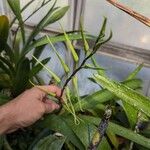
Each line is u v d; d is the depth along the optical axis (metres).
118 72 0.72
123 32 0.63
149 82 0.71
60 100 0.48
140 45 0.64
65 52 0.72
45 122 0.49
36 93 0.47
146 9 0.56
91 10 0.62
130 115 0.47
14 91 0.57
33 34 0.57
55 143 0.43
